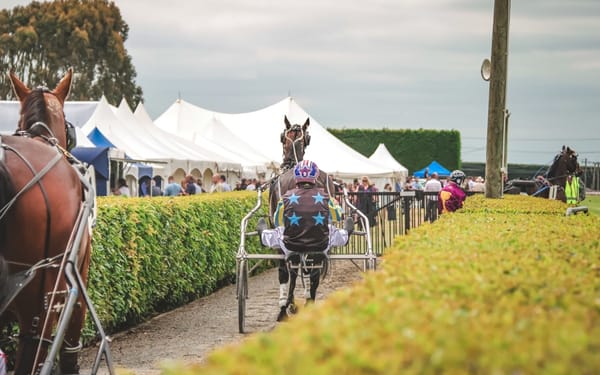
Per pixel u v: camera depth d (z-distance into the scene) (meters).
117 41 66.94
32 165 6.30
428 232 7.18
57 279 6.09
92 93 65.88
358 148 69.19
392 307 3.56
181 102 44.28
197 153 32.91
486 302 3.75
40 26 65.69
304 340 3.07
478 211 12.62
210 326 11.71
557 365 2.67
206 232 14.77
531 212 12.46
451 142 68.38
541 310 3.53
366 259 11.17
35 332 6.38
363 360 2.77
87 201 6.45
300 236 10.38
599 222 8.93
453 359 2.73
